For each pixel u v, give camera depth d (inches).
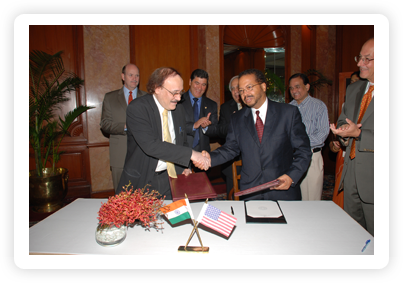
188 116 123.4
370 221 77.9
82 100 165.6
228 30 197.5
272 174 77.8
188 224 58.1
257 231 54.7
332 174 217.6
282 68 219.3
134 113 73.2
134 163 76.4
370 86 77.5
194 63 186.5
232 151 84.9
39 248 49.2
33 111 137.6
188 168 82.0
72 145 166.6
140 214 48.3
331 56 228.2
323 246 49.3
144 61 175.6
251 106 78.2
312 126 111.4
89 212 65.7
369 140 71.9
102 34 165.9
